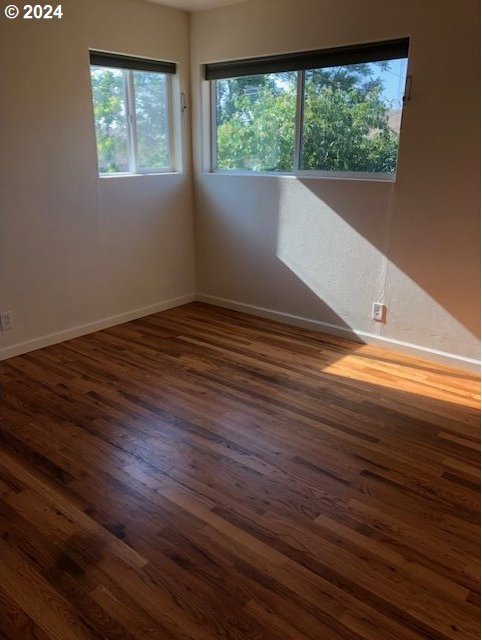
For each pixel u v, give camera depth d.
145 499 2.09
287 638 1.51
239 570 1.75
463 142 2.95
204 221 4.48
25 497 2.10
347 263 3.65
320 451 2.42
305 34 3.44
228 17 3.81
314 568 1.76
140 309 4.28
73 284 3.72
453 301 3.21
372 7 3.10
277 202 3.92
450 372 3.24
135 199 4.01
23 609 1.61
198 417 2.71
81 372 3.24
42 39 3.17
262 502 2.08
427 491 2.14
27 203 3.33
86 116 3.52
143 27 3.73
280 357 3.48
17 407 2.80
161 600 1.63
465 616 1.58
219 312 4.45
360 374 3.22
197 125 4.26
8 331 3.41
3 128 3.10
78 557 1.80
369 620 1.57
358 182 3.44
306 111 3.68
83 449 2.43
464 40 2.81
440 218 3.14
